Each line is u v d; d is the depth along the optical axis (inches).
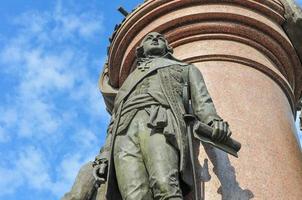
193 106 185.5
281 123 217.6
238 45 239.6
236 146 172.4
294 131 225.0
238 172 191.6
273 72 236.5
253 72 232.4
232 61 232.8
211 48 236.4
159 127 175.8
